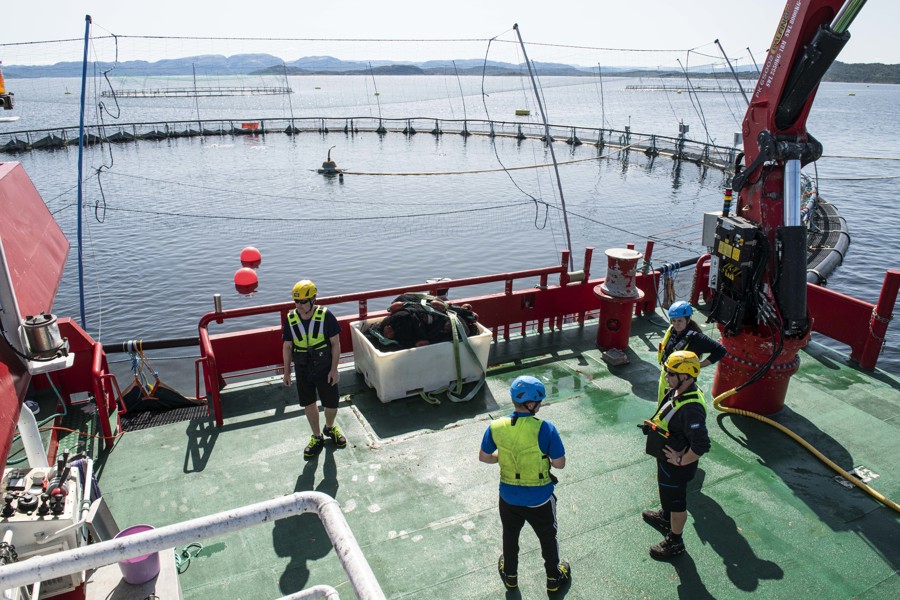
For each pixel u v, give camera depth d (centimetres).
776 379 632
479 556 457
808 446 593
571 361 782
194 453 588
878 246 2509
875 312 739
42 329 317
